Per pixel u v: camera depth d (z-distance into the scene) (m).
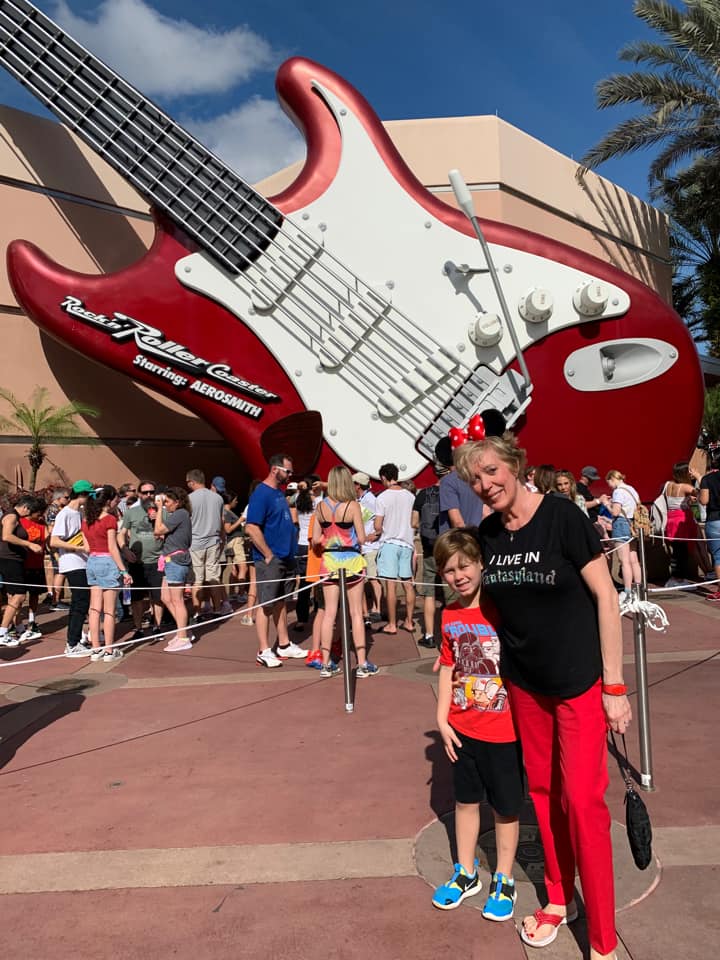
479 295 10.04
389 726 4.67
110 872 3.04
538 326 9.95
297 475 10.06
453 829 3.26
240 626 8.40
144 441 13.09
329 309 9.98
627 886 2.74
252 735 4.64
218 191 10.18
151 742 4.61
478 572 2.61
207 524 8.48
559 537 2.32
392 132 13.33
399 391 9.82
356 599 5.91
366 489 8.36
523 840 3.13
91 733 4.82
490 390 9.80
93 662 6.82
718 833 3.11
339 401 9.95
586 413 10.00
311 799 3.65
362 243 10.15
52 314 9.88
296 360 9.98
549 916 2.48
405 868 2.96
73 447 12.38
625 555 8.05
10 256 10.02
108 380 12.78
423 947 2.46
